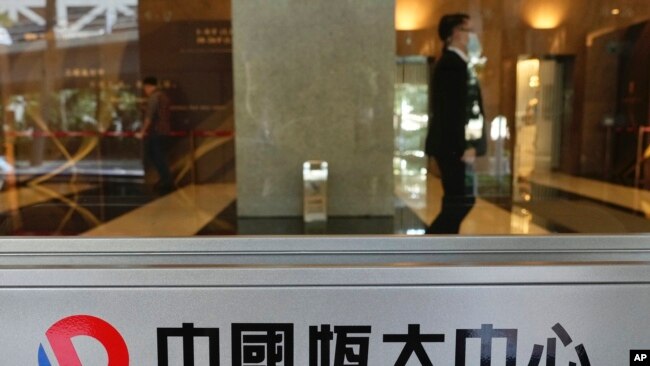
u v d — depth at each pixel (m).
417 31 7.89
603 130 10.36
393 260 1.45
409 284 1.37
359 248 1.45
